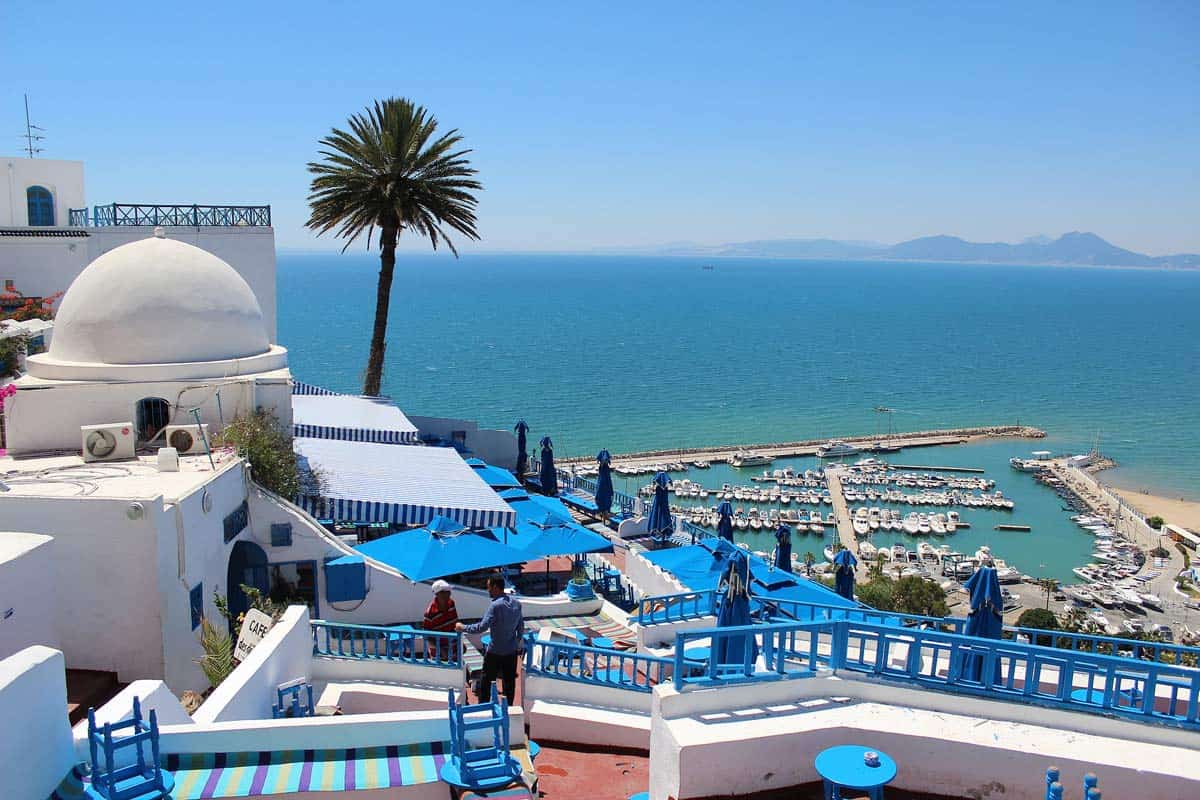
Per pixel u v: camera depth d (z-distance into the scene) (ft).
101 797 24.68
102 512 43.83
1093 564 230.27
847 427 391.45
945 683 29.96
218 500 52.80
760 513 258.98
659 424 382.63
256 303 75.15
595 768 38.17
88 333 65.41
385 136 115.14
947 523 261.44
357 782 27.71
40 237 96.02
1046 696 29.17
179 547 46.19
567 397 435.53
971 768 27.84
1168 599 206.08
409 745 29.73
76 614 44.21
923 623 47.91
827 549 229.04
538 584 80.84
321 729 29.01
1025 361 620.90
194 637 48.11
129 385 62.54
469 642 53.83
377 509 67.67
